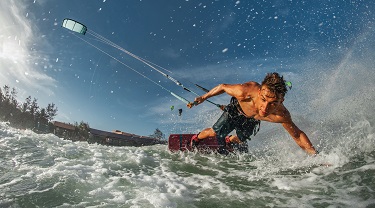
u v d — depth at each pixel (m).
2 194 1.01
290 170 1.53
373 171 1.29
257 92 1.58
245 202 1.16
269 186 1.34
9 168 1.27
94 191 1.14
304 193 1.21
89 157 1.65
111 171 1.45
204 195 1.24
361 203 1.05
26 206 0.96
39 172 1.27
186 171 1.65
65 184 1.17
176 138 2.15
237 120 1.83
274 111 1.52
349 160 1.46
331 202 1.09
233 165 1.79
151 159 1.84
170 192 1.23
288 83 1.36
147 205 1.05
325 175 1.37
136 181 1.33
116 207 1.02
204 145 2.11
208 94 1.81
